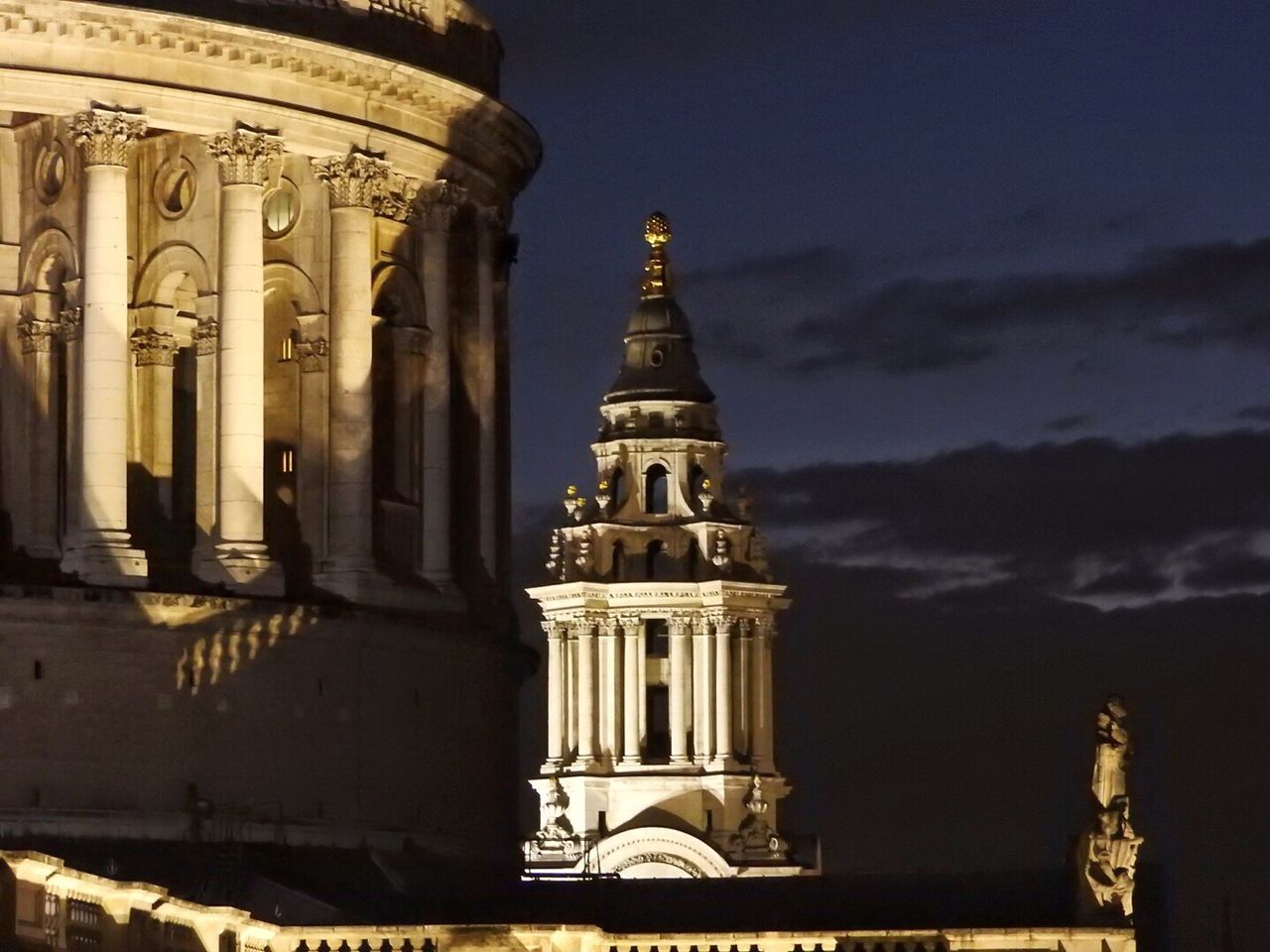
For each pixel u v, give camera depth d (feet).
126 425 386.11
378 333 415.03
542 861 494.18
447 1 424.05
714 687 503.61
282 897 333.21
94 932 300.20
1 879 291.58
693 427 516.32
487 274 431.84
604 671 506.48
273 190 399.44
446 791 408.67
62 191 389.80
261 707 384.27
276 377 403.95
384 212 408.05
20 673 370.94
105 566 377.50
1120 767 355.56
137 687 375.86
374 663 396.57
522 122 431.43
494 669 421.18
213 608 380.37
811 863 505.66
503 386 439.63
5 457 390.83
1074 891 352.49
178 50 387.75
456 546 426.51
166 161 396.57
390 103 407.85
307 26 399.65
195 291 395.96
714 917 353.72
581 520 512.22
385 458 414.62
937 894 358.23
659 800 499.92
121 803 374.02
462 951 319.47
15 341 391.86
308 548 400.26
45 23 381.40
